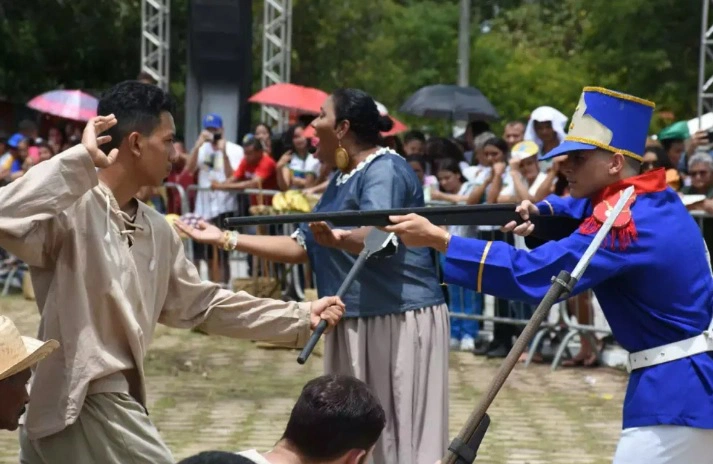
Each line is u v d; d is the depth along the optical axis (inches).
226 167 458.9
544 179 342.6
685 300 153.8
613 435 278.4
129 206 152.0
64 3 912.9
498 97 1119.6
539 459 256.1
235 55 611.8
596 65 850.1
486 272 152.3
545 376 345.1
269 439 272.1
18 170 541.0
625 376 345.4
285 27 677.9
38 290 144.9
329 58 1236.5
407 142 436.1
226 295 161.6
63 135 596.1
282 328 163.2
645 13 813.2
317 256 191.8
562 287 137.9
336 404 115.4
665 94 855.7
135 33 952.3
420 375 187.5
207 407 304.0
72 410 140.5
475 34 1237.7
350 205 186.2
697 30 816.9
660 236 152.4
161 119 148.6
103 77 959.6
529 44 1327.5
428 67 1224.8
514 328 369.1
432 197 377.4
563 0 1357.0
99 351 142.0
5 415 135.8
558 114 368.8
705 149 363.9
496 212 164.6
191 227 193.2
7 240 134.6
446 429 191.0
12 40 895.1
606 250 151.3
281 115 671.8
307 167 439.2
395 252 180.7
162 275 154.2
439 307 190.2
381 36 1253.7
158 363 359.9
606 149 155.9
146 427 146.3
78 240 141.5
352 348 185.9
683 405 152.7
